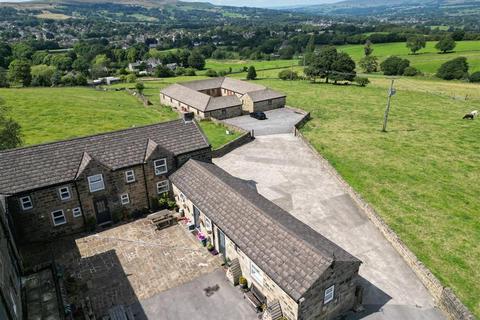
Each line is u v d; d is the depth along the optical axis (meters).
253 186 40.22
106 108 81.56
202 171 32.47
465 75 117.88
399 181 42.62
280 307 21.33
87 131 63.16
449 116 73.12
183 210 33.62
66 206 30.53
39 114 72.88
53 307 21.14
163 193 35.06
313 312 20.59
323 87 109.00
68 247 29.56
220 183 29.89
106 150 32.59
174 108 81.88
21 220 29.03
